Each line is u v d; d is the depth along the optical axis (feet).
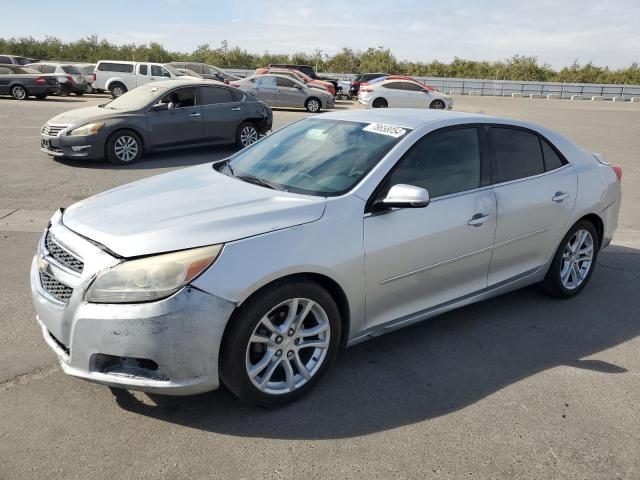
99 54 172.24
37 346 12.09
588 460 9.03
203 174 12.97
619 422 10.03
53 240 10.18
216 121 38.73
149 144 35.58
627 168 37.78
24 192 26.73
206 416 9.85
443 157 12.32
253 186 11.66
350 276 10.45
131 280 8.79
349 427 9.68
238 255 9.18
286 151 13.07
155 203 10.71
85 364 9.11
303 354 10.67
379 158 11.53
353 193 10.83
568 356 12.41
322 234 10.08
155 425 9.55
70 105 68.08
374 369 11.62
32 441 9.04
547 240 14.34
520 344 12.90
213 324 8.91
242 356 9.37
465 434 9.58
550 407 10.44
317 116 14.66
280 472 8.52
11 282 15.64
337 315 10.52
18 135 43.27
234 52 188.24
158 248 8.99
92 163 34.63
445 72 203.92
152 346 8.74
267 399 9.92
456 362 12.00
